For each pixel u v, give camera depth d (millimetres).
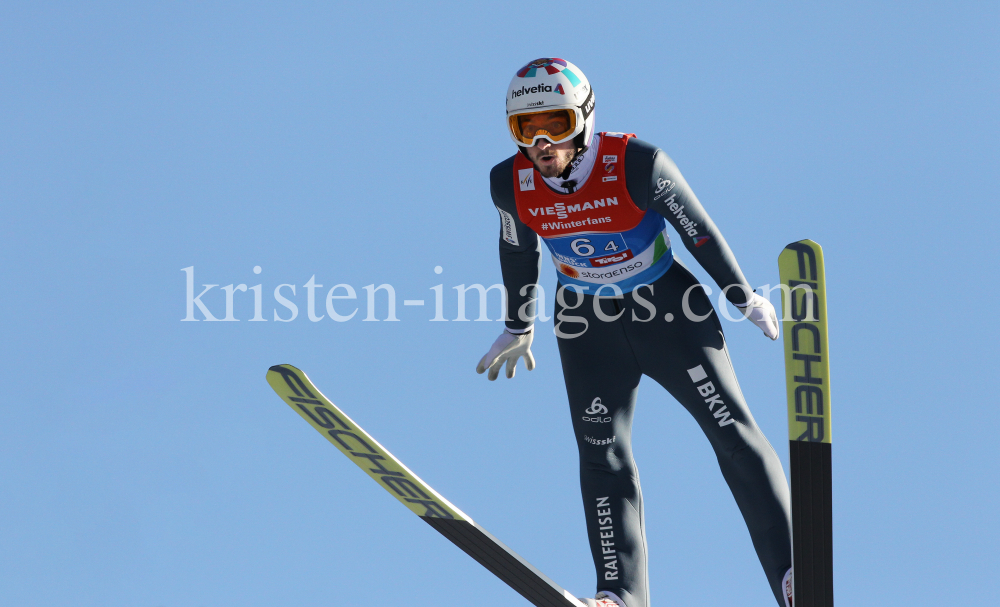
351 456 15641
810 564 14805
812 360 14172
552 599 15445
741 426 15688
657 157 14453
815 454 14477
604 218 14977
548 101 14070
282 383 15352
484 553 15461
